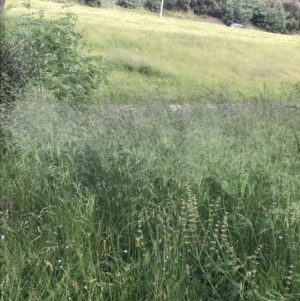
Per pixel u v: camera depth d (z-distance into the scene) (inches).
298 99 303.4
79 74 272.7
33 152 159.8
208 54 783.7
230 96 293.9
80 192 145.6
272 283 110.4
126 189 141.6
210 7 2206.0
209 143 156.6
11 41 232.2
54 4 1163.9
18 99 208.4
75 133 169.8
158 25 1178.6
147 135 164.2
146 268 116.3
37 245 125.4
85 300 108.0
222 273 115.5
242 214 129.6
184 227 120.6
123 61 577.0
